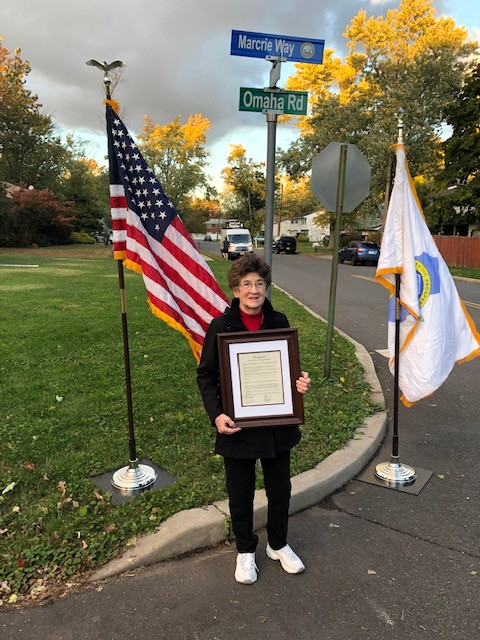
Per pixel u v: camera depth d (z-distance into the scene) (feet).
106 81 11.48
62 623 8.21
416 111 100.32
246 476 9.07
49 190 150.71
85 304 38.34
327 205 19.35
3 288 47.78
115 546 9.80
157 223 12.34
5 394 17.90
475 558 10.02
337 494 12.55
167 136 147.33
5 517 10.55
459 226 116.98
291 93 15.55
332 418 16.07
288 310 39.47
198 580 9.25
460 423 17.12
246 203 266.36
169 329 29.25
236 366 8.62
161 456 13.26
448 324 14.15
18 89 160.97
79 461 12.96
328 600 8.79
